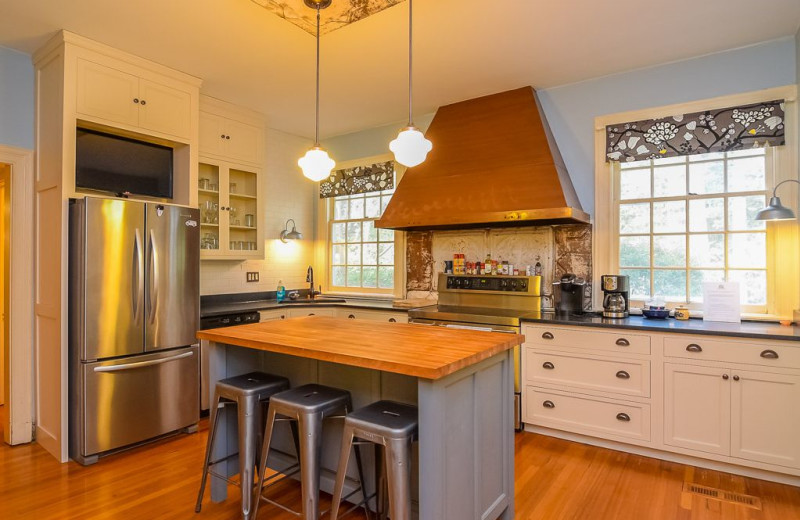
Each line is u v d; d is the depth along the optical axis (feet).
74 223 9.70
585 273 12.30
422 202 12.95
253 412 7.38
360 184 16.84
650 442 9.66
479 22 9.27
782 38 9.95
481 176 12.35
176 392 10.95
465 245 14.32
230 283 15.38
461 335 7.63
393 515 5.76
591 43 10.19
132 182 11.35
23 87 10.55
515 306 12.99
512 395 7.39
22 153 10.46
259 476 7.05
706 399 9.09
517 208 11.24
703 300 10.37
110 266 9.84
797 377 8.26
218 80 12.30
